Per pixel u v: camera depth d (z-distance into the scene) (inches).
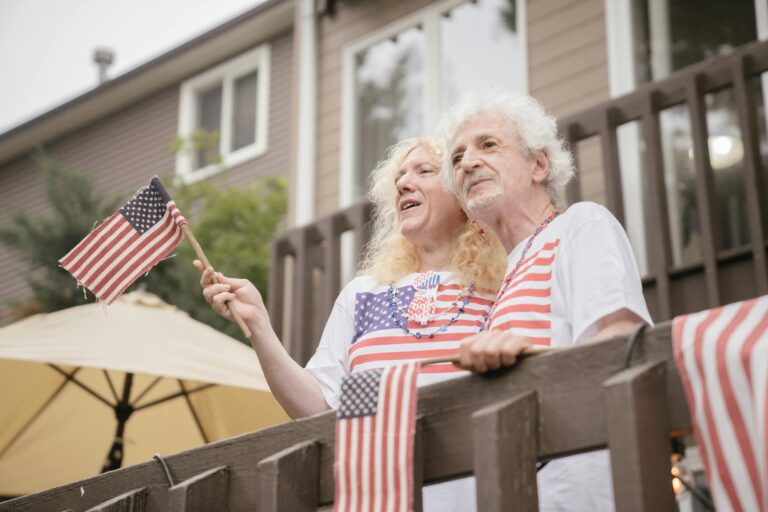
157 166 506.9
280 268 290.0
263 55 481.7
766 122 243.4
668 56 266.1
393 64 331.3
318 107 345.4
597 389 77.4
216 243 432.1
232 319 108.6
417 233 118.9
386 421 81.2
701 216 214.1
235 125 489.1
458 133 109.6
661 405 74.1
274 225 445.7
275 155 466.6
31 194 557.3
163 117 513.0
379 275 118.5
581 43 283.0
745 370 69.9
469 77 309.9
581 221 98.1
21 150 569.3
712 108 250.4
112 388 202.8
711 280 208.7
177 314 205.5
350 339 115.6
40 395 203.5
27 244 438.3
